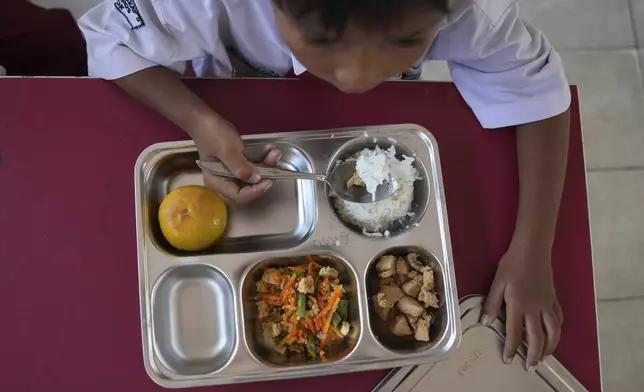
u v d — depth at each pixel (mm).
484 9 769
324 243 845
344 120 913
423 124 925
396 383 840
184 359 821
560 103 899
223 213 833
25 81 863
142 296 785
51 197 846
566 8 1604
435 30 643
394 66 637
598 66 1600
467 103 937
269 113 900
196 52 875
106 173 861
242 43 915
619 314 1533
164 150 839
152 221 849
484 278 899
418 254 869
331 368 794
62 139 860
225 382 775
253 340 828
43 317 815
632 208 1575
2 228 831
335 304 834
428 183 868
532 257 884
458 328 821
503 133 937
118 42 826
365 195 868
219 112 892
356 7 539
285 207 897
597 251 1552
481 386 857
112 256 842
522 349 878
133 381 812
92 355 812
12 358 801
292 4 562
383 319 851
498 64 877
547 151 905
